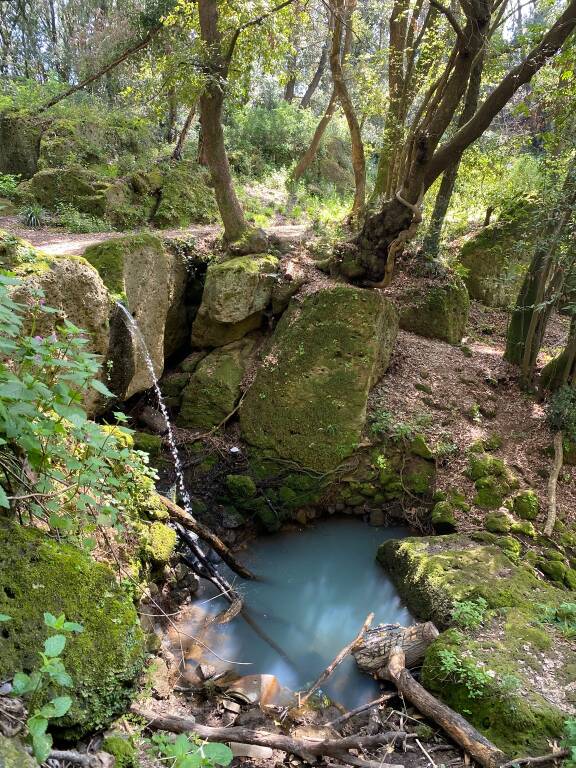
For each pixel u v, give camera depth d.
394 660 4.56
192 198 11.83
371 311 7.77
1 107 12.18
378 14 12.17
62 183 10.35
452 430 7.65
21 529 2.99
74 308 5.10
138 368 6.84
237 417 7.80
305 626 5.49
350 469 7.21
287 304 8.47
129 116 13.98
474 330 10.69
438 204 9.78
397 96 10.47
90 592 2.91
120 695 2.81
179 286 8.36
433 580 5.37
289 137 18.59
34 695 2.36
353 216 11.39
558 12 10.77
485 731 3.86
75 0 17.83
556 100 8.09
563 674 4.27
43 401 3.16
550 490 6.80
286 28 8.66
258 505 6.91
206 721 3.90
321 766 3.58
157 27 11.38
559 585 5.73
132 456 4.66
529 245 8.52
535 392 8.40
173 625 4.93
